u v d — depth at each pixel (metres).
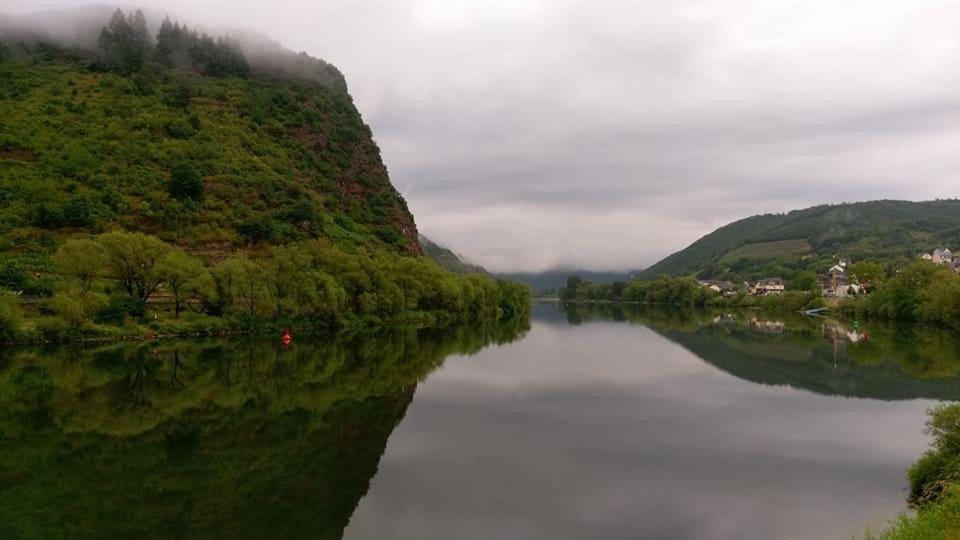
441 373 60.59
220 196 116.19
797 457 33.69
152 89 145.00
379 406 45.66
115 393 47.97
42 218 92.00
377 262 106.25
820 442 36.72
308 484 29.34
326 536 23.67
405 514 25.70
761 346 87.75
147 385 50.91
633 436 37.97
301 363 63.53
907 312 116.94
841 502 26.84
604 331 116.38
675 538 23.47
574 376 60.25
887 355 75.00
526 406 46.38
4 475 29.94
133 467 31.42
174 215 103.75
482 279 139.38
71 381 51.53
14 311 67.12
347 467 31.83
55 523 24.61
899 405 47.47
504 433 38.59
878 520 24.53
